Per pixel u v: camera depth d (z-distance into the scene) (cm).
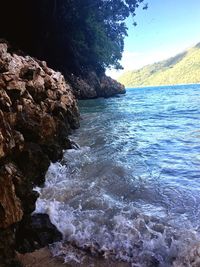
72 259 458
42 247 485
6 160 520
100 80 4634
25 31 2864
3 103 638
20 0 2539
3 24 2659
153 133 1346
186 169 804
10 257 438
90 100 3900
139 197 630
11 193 464
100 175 759
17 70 908
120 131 1399
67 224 527
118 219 535
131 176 752
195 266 422
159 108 2598
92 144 1110
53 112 1082
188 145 1084
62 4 2991
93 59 4241
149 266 435
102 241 488
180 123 1645
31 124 740
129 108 2661
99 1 3344
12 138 538
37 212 562
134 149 1030
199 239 462
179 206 582
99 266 442
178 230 493
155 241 471
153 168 816
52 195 649
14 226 471
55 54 3562
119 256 458
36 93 964
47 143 815
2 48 959
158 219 532
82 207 596
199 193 640
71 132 1338
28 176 639
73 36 3600
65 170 804
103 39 4150
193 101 3303
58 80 1480
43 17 2825
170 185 689
